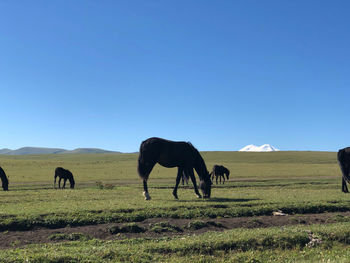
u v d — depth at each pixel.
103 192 20.77
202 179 17.28
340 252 9.66
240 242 9.84
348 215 14.27
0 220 11.30
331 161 94.31
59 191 21.64
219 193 20.58
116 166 67.81
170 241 9.91
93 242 9.92
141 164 16.05
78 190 22.80
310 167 63.66
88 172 51.06
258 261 8.79
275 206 14.63
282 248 9.95
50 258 8.04
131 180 38.47
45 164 71.44
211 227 11.98
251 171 52.59
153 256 8.70
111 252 8.66
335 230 11.05
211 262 8.62
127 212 12.98
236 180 37.72
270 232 10.62
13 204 14.59
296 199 16.56
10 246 9.59
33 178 39.88
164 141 16.30
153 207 13.59
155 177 41.88
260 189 25.38
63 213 12.33
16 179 38.22
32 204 14.59
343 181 21.44
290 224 12.70
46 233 10.73
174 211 13.21
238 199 16.62
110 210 12.91
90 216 12.23
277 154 118.00
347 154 20.58
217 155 117.38
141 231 11.24
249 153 123.75
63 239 10.25
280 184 30.91
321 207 15.11
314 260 8.93
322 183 32.31
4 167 59.44
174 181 36.41
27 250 8.80
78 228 11.23
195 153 17.05
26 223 11.33
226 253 9.38
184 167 16.81
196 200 16.06
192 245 9.38
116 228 11.14
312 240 10.44
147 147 16.08
